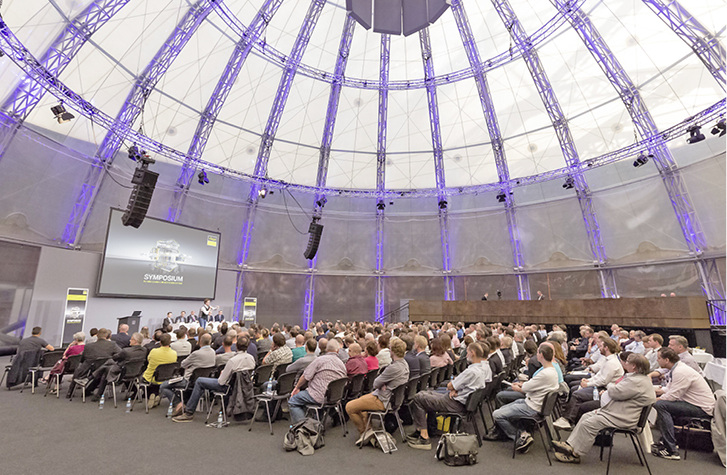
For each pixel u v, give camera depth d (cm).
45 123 1570
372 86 2102
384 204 2414
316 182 2383
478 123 2172
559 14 1642
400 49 2016
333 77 2055
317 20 1855
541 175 2078
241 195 2277
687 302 1338
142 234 1698
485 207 2333
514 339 1023
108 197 1820
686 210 1745
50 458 459
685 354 636
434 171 2377
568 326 1680
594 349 898
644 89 1716
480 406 592
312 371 566
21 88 1418
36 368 816
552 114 1956
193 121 1980
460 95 2111
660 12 1462
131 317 1516
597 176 2019
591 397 599
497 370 672
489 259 2309
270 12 1739
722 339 1286
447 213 2409
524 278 2222
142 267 1683
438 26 1912
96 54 1558
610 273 1995
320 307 2369
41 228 1609
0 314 1426
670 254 1808
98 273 1554
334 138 2284
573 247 2097
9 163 1473
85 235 1755
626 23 1611
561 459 486
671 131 1645
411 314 2097
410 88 2106
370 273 2414
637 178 1897
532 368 671
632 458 502
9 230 1495
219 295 2081
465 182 2359
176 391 720
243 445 524
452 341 1102
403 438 560
